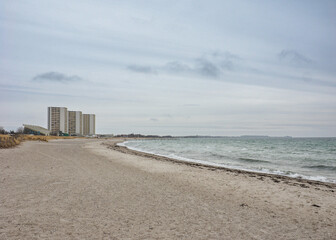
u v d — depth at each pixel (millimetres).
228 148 54469
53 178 10469
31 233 4820
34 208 6352
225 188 10281
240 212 6941
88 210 6406
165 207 7031
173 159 24344
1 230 4895
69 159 18641
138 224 5590
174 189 9602
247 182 11836
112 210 6508
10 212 5973
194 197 8438
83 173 12305
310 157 30766
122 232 5086
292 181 12727
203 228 5523
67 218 5754
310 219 6574
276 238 5145
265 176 14258
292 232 5543
